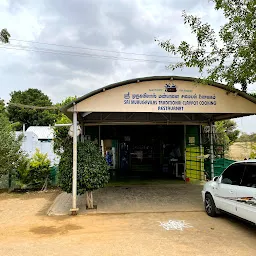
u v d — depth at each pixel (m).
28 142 21.41
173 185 13.55
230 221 7.48
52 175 13.48
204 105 8.92
